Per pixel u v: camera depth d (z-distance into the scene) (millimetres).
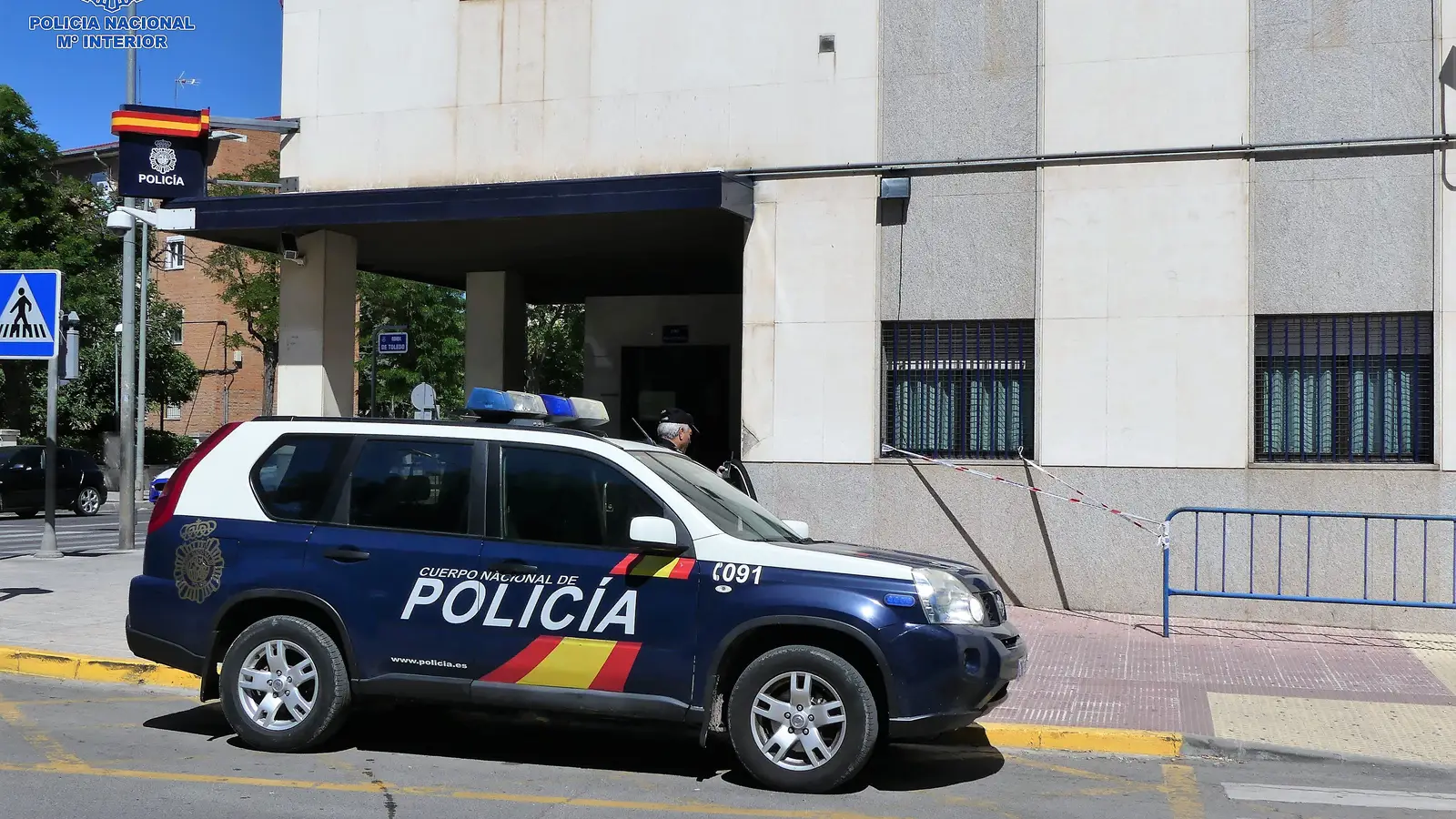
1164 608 10156
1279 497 10781
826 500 11781
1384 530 10547
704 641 6207
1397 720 7656
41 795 5855
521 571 6438
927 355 11734
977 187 11539
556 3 12680
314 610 6809
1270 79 10883
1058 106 11344
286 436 7016
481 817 5695
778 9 12062
